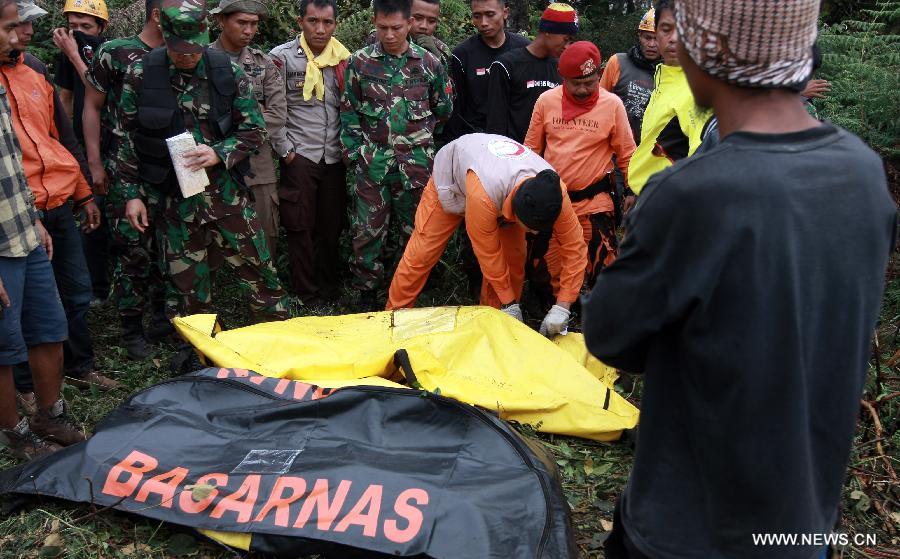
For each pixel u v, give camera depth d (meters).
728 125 1.42
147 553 2.73
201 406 3.24
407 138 4.80
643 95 5.39
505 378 3.72
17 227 3.06
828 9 7.91
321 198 5.11
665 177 1.40
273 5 6.81
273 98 4.79
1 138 3.01
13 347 3.14
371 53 4.77
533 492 2.71
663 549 1.53
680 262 1.38
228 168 4.04
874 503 3.04
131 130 3.98
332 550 2.60
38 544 2.76
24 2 3.37
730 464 1.42
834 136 1.39
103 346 4.63
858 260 1.38
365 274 5.00
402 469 2.82
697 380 1.43
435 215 4.34
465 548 2.51
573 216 3.95
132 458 2.96
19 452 3.31
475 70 5.32
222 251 4.26
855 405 1.46
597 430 3.47
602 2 10.58
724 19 1.33
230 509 2.74
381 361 3.67
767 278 1.32
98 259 5.04
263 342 3.76
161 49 3.98
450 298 5.27
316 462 2.88
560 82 5.12
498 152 3.94
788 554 1.44
